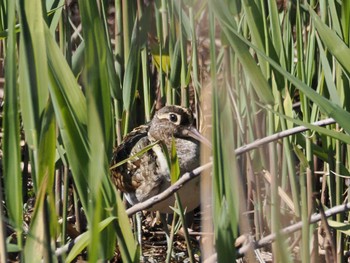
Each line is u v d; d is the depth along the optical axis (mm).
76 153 5906
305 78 8172
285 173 8273
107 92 5777
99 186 5406
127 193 10352
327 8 8312
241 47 6590
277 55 7789
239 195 5816
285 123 8000
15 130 5746
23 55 5602
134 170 10094
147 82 10289
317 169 10141
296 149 7215
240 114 8141
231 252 6012
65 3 9430
